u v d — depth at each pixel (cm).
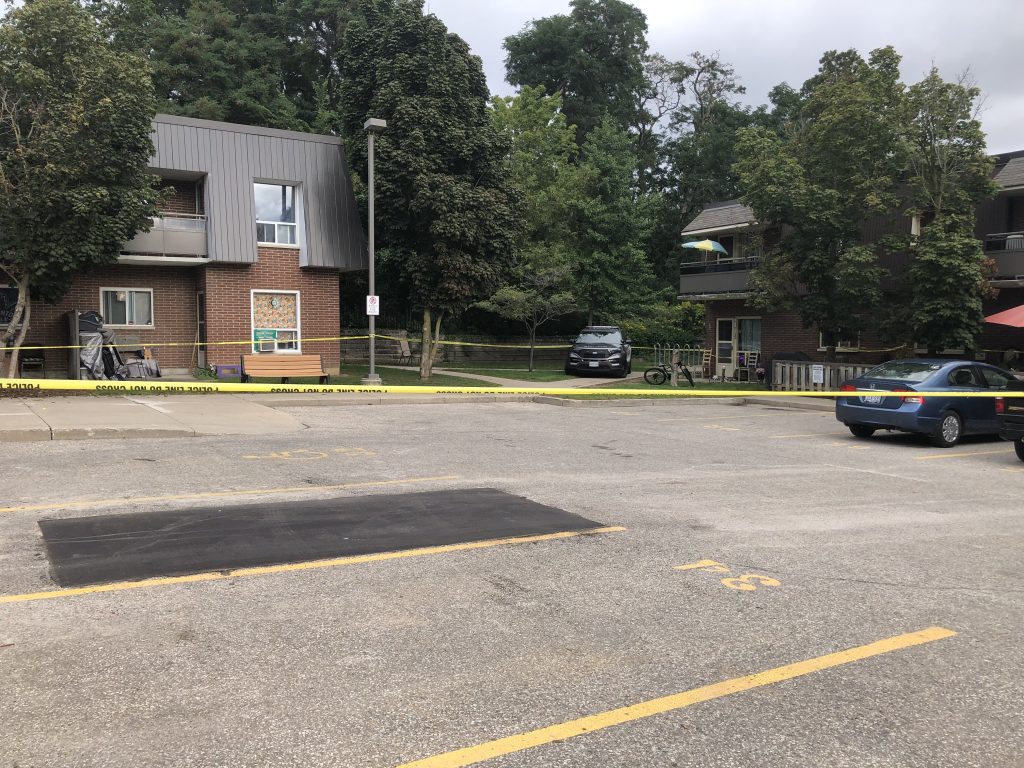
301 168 2203
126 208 1577
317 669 378
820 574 549
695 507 759
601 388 2233
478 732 324
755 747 318
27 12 1467
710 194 4938
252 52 3697
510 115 3434
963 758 314
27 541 573
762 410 1873
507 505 737
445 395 1900
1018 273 2023
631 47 5291
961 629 451
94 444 1055
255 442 1115
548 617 454
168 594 472
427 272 2234
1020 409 1104
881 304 2102
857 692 369
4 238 1513
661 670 387
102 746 305
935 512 766
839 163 2055
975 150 1936
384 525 647
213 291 2083
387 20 2273
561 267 3033
